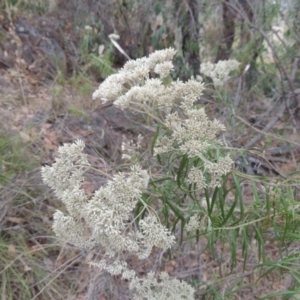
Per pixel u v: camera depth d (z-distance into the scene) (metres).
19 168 2.71
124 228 1.29
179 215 1.52
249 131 3.26
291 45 3.88
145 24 4.79
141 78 1.54
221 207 1.39
